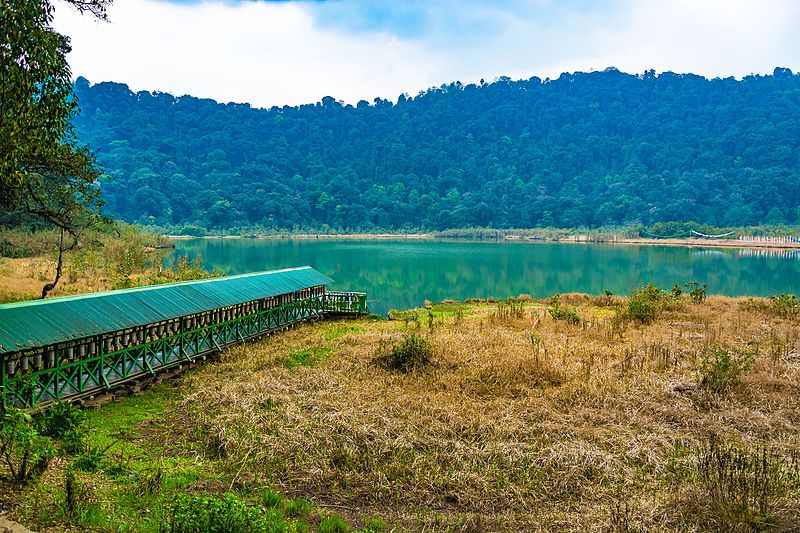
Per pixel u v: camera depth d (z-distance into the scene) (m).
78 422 9.10
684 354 15.55
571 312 22.38
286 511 7.49
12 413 7.51
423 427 10.06
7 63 8.88
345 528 7.14
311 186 139.25
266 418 10.30
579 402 11.62
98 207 20.80
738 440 9.90
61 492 7.18
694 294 27.22
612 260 66.12
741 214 110.19
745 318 21.84
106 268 31.95
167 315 13.38
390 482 8.33
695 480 8.21
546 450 9.20
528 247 90.00
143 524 6.77
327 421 10.12
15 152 9.95
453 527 7.27
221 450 9.25
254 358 14.75
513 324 21.48
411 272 52.59
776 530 6.82
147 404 11.59
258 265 57.19
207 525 6.00
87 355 11.55
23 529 6.30
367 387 12.25
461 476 8.41
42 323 10.53
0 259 34.06
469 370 13.66
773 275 51.41
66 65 10.89
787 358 15.16
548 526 7.27
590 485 8.34
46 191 19.55
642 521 7.23
